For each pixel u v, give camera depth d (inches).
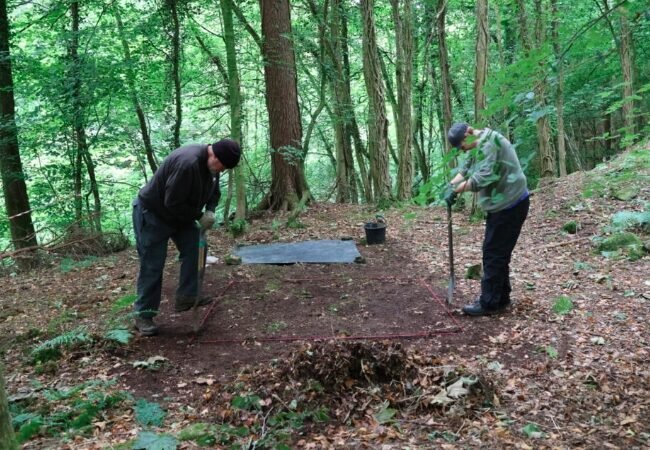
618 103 112.6
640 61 380.8
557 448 102.0
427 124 711.7
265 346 159.3
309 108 541.3
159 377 141.0
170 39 395.2
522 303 181.0
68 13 416.5
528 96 84.4
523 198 162.9
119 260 275.3
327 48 454.9
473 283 208.4
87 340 158.7
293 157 369.1
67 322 184.9
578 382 128.3
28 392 130.1
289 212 371.6
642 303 172.7
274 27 374.6
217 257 265.6
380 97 365.1
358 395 121.3
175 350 158.1
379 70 364.5
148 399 129.0
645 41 371.2
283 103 377.1
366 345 129.3
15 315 199.3
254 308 191.2
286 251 267.1
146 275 165.5
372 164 378.0
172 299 203.3
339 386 122.8
